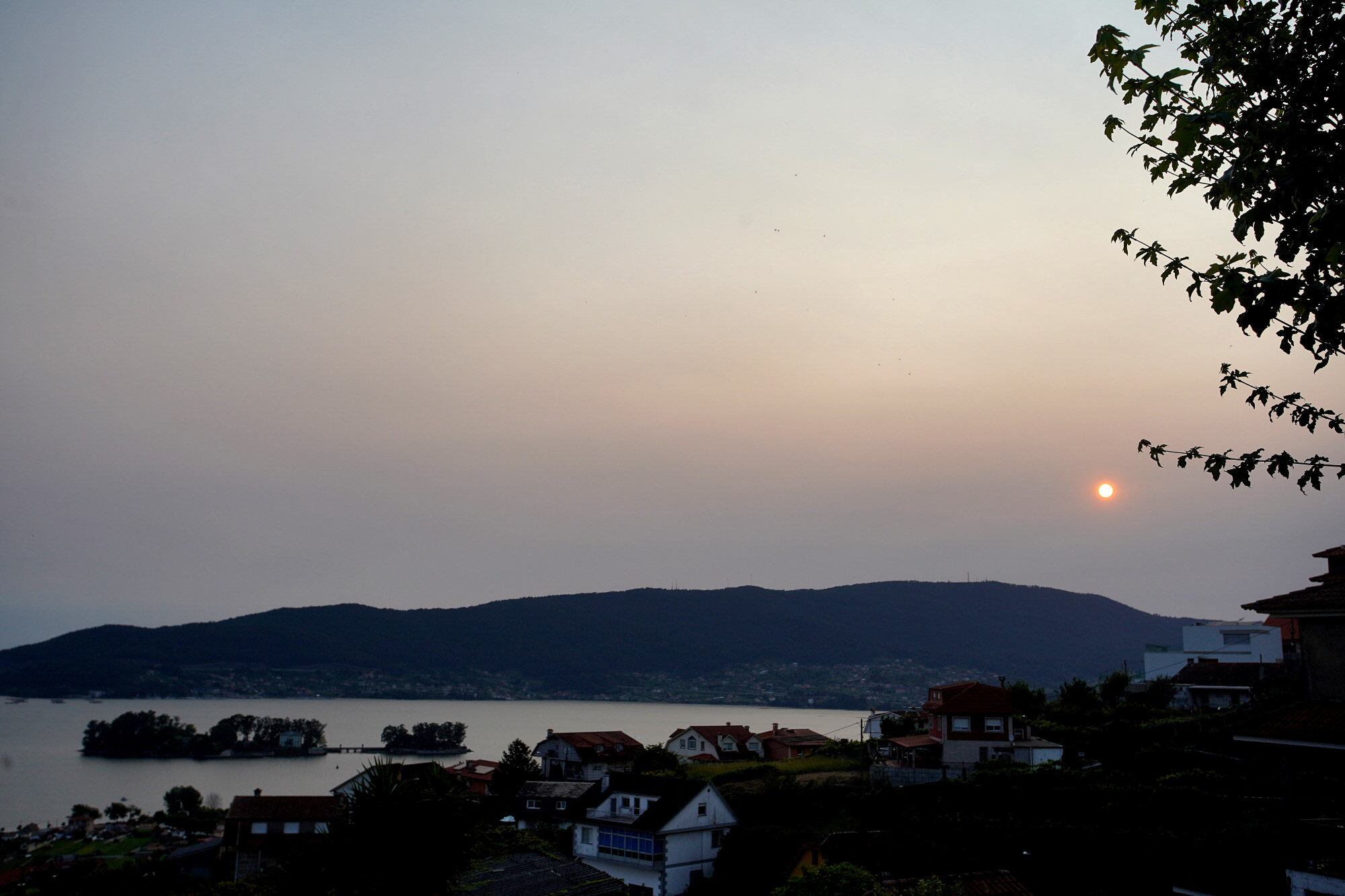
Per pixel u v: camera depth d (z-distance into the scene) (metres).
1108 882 33.47
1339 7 9.50
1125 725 47.53
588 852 55.25
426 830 29.89
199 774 163.12
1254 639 74.94
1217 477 10.17
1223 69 10.30
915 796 45.72
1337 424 9.54
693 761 92.31
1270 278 9.15
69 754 196.00
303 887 29.88
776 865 45.81
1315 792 36.09
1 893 65.62
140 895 63.06
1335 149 9.23
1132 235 10.28
